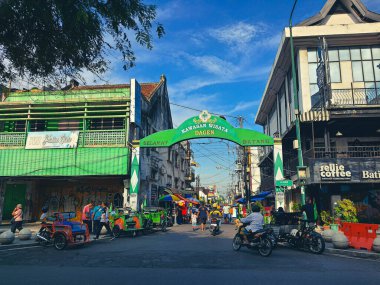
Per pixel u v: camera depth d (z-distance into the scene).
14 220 13.66
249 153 34.62
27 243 11.60
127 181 21.22
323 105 17.64
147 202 23.88
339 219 15.00
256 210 10.24
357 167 16.61
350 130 19.36
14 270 7.03
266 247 9.21
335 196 17.33
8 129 22.19
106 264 7.76
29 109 21.69
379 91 19.20
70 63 5.78
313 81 19.91
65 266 7.52
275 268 7.31
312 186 18.89
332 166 16.67
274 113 29.88
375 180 16.41
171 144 21.70
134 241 13.25
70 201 22.69
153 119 27.30
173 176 35.00
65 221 11.59
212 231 16.06
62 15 5.06
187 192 35.09
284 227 11.36
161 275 6.46
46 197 22.97
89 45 5.61
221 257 8.91
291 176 23.25
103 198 22.34
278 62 22.42
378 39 19.41
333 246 10.52
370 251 9.55
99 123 21.83
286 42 19.84
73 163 20.86
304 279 6.14
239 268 7.27
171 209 27.33
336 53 20.05
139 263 7.88
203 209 19.64
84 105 21.66
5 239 11.20
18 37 5.23
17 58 5.48
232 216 33.50
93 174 20.64
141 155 22.33
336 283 5.80
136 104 21.64
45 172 20.88
